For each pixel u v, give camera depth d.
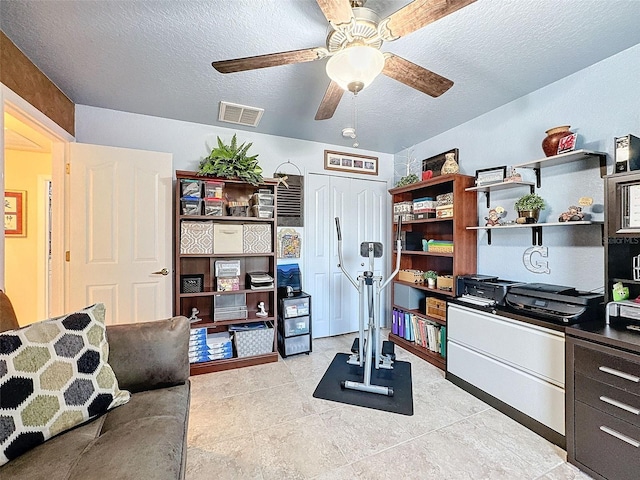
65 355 1.17
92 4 1.44
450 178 2.71
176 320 1.56
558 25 1.58
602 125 1.92
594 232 1.97
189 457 1.58
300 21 1.56
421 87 1.66
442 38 1.68
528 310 1.94
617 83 1.85
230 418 1.92
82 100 2.44
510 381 1.94
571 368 1.57
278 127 3.05
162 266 2.60
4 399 0.98
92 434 1.10
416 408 2.04
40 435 1.03
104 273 2.41
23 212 3.47
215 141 3.01
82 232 2.35
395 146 3.68
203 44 1.74
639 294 1.69
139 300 2.51
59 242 2.35
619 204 1.65
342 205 3.71
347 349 3.19
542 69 2.01
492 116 2.64
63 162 2.35
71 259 2.32
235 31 1.63
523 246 2.39
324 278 3.61
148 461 0.94
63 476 0.89
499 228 2.52
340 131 3.16
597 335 1.46
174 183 2.83
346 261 3.74
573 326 1.61
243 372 2.61
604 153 1.89
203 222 2.68
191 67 1.98
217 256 2.77
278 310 3.09
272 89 2.27
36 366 1.08
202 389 2.31
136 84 2.20
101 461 0.93
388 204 3.98
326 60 1.89
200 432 1.78
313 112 2.67
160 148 2.80
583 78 2.01
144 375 1.41
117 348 1.41
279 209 3.33
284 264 3.34
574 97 2.06
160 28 1.61
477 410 2.02
